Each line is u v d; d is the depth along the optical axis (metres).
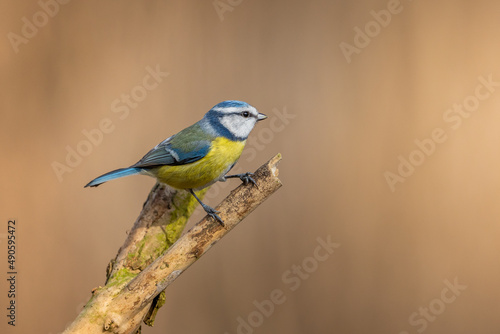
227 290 10.67
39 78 11.38
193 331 10.48
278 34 12.09
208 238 5.89
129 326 5.68
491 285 10.62
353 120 11.53
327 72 11.89
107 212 10.80
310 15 12.17
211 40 11.93
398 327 10.57
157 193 7.32
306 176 11.25
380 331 10.56
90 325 5.56
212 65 11.82
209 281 10.73
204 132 7.57
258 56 11.95
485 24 11.75
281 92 11.76
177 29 11.91
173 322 10.52
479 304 10.61
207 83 11.71
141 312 5.76
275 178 5.95
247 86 11.77
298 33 12.12
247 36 12.03
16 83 11.27
